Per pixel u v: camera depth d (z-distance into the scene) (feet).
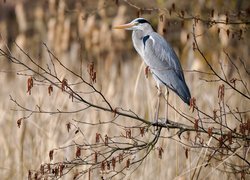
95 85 52.21
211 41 55.98
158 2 60.39
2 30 74.23
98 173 36.70
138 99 43.01
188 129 30.58
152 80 49.62
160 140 37.81
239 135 30.35
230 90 41.91
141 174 37.14
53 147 38.32
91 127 40.47
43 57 62.85
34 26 82.17
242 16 37.27
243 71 45.37
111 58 57.93
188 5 59.00
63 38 63.82
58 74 53.06
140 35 41.65
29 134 40.37
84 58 63.52
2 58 58.90
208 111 40.96
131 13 71.77
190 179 33.76
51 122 40.32
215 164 34.83
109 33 64.80
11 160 39.09
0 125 42.06
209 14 37.60
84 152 38.34
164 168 36.99
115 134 41.01
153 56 39.55
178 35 74.64
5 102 47.50
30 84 27.25
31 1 91.15
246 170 32.58
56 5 64.64
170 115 40.47
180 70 38.73
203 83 44.32
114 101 45.85
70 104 42.80
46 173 29.48
